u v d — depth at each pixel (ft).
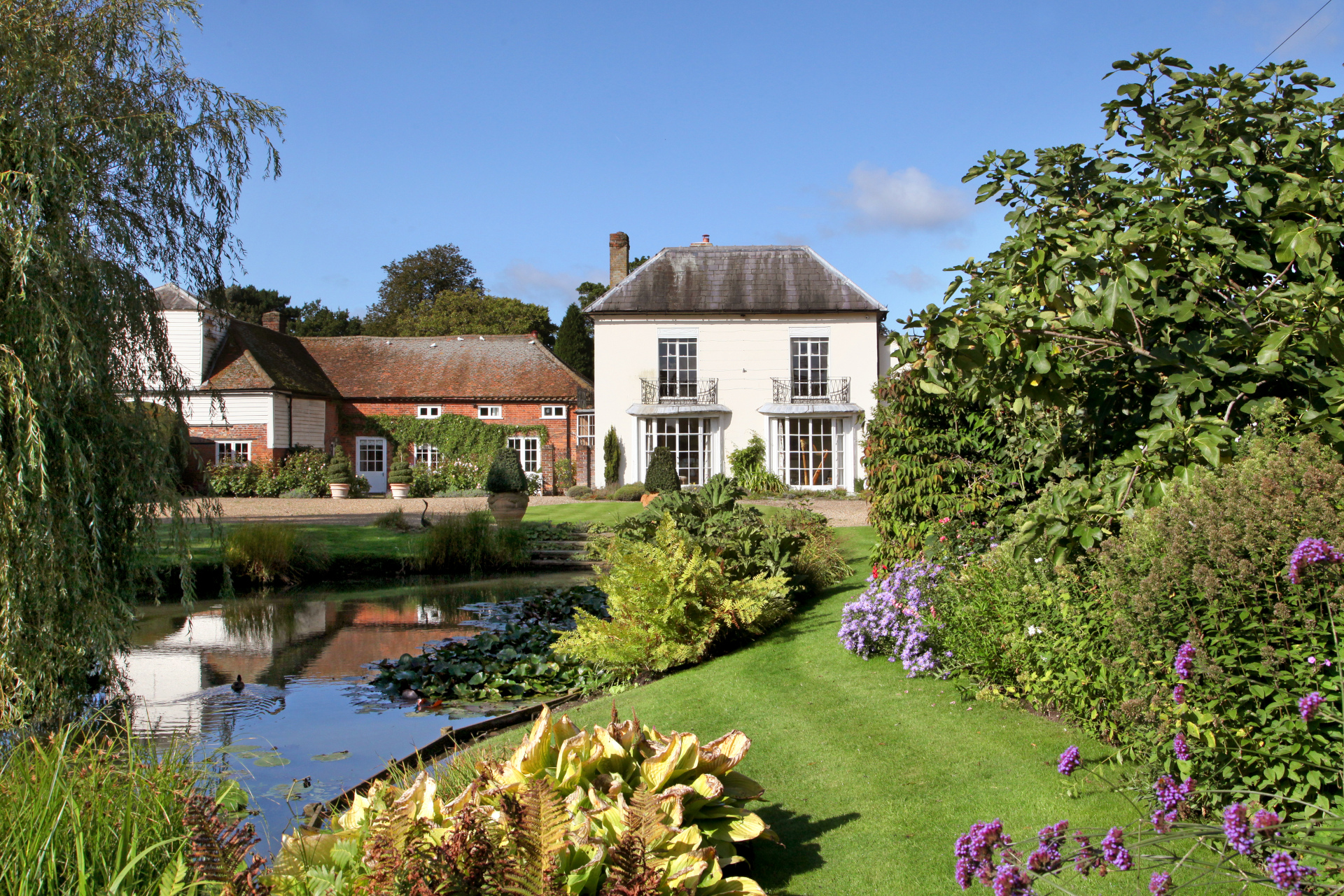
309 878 8.25
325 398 94.68
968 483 22.67
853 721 15.20
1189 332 13.11
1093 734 12.45
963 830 10.46
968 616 15.88
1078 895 8.45
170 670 25.80
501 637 28.12
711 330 81.92
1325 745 8.09
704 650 22.34
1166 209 12.82
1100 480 12.42
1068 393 14.19
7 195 18.51
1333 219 12.24
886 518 25.04
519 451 96.78
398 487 89.45
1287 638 8.37
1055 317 13.29
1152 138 14.80
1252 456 10.10
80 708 20.38
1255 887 7.94
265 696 22.48
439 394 96.73
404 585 45.21
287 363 93.66
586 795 9.52
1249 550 8.50
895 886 9.41
